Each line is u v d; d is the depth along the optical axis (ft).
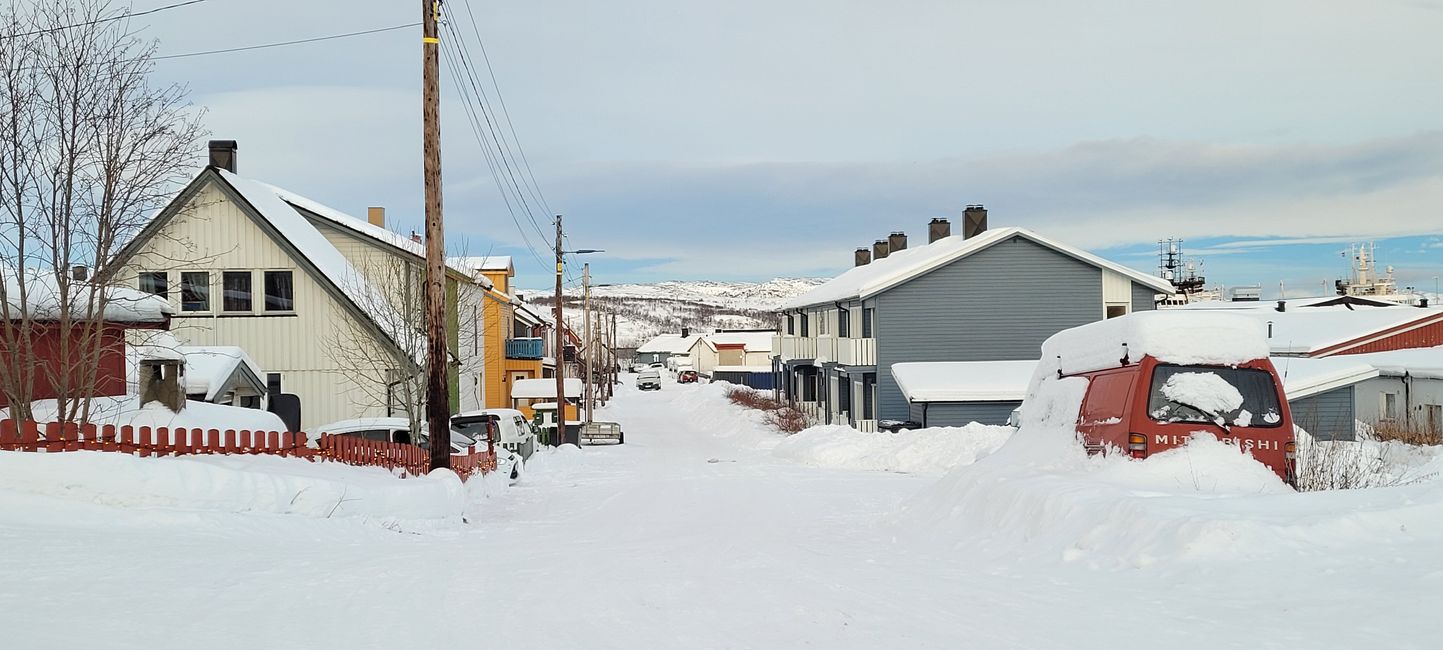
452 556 31.45
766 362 464.24
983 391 114.32
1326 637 18.06
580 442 148.56
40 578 22.93
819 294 168.25
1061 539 29.78
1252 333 35.94
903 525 41.70
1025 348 130.72
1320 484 34.24
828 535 40.60
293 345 92.32
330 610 21.52
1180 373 35.22
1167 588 23.12
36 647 16.92
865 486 67.72
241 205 92.07
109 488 34.40
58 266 43.75
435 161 56.49
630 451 129.39
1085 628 19.98
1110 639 18.98
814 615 21.74
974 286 130.93
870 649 18.62
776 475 78.79
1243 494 30.55
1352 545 23.89
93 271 46.93
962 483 40.75
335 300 92.58
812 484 69.51
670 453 124.16
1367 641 17.58
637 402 301.63
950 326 130.82
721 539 38.63
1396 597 19.81
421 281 83.10
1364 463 39.22
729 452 126.31
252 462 41.50
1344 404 98.48
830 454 96.12
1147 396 35.09
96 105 43.68
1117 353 37.81
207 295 92.48
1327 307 191.42
